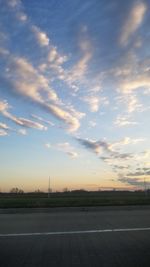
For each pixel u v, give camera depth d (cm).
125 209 2011
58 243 982
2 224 1377
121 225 1305
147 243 970
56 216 1659
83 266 742
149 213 1755
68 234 1123
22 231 1195
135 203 2158
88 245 950
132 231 1167
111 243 973
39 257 824
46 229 1232
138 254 843
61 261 785
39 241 1015
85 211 1923
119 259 796
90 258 808
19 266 749
